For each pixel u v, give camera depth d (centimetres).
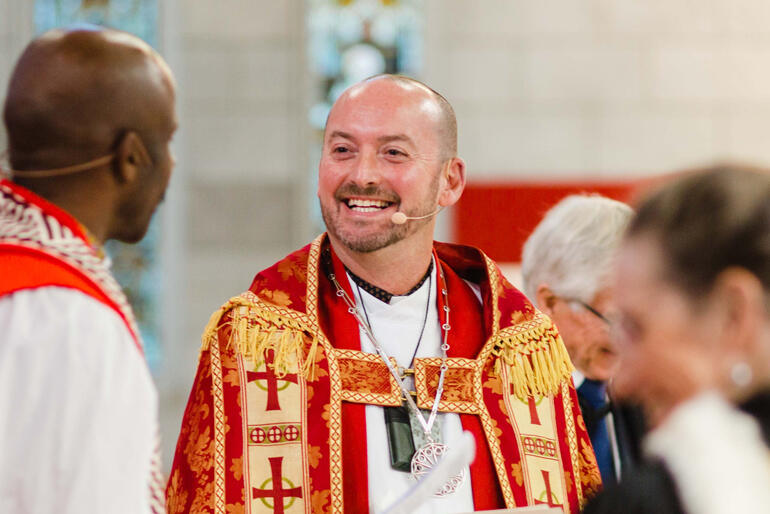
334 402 460
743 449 213
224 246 1558
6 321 292
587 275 545
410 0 1598
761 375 223
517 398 494
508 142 1558
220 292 1552
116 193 327
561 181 1521
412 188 466
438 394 476
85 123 316
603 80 1562
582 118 1559
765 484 209
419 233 477
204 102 1563
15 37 1541
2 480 283
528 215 1395
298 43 1571
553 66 1564
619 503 219
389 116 465
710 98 1558
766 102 1555
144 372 304
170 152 338
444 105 487
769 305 221
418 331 493
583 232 553
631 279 235
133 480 291
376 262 482
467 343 496
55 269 302
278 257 1559
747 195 225
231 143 1564
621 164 1552
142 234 342
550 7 1568
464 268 524
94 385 288
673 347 229
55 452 282
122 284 1545
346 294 487
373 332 487
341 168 468
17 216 314
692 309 226
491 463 475
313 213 1572
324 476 449
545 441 492
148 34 1570
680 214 229
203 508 439
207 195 1559
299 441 453
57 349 289
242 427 451
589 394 546
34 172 317
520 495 473
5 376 286
